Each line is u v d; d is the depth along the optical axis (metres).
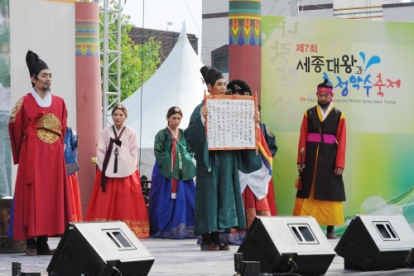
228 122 9.45
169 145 12.65
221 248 9.78
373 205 12.37
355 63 12.27
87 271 5.79
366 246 7.36
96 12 14.52
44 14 13.12
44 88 9.28
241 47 11.74
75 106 13.62
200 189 9.47
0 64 12.60
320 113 11.84
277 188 12.14
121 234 6.08
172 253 9.36
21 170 9.19
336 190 11.84
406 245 7.57
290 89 12.06
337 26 12.18
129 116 18.52
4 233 9.64
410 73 12.39
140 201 12.41
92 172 14.55
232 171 9.55
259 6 11.80
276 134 12.06
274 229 6.64
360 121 12.30
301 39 12.08
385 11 28.05
